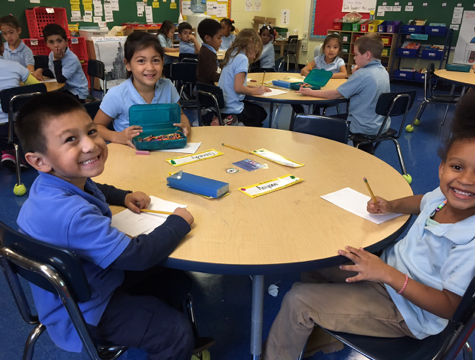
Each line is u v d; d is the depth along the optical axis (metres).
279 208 1.09
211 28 3.55
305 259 0.86
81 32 5.68
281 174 1.35
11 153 3.04
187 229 0.94
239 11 7.93
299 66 8.45
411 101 2.58
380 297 1.01
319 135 2.01
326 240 0.94
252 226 0.99
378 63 2.73
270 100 2.64
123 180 1.27
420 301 0.86
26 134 0.84
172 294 1.13
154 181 1.27
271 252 0.88
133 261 0.84
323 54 3.95
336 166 1.44
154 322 0.96
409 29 6.77
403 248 1.02
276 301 1.67
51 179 0.88
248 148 1.64
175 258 0.86
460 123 0.84
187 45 5.40
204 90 2.84
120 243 0.85
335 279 1.26
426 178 3.05
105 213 0.98
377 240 0.95
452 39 6.58
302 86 2.90
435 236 0.92
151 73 1.79
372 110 2.70
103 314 0.94
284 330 1.07
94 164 0.90
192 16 6.06
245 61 2.87
